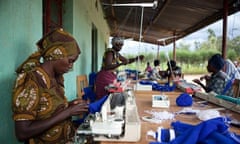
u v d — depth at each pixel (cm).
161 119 138
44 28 252
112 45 334
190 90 224
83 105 122
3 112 137
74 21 338
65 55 120
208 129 92
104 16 1002
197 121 135
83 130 104
